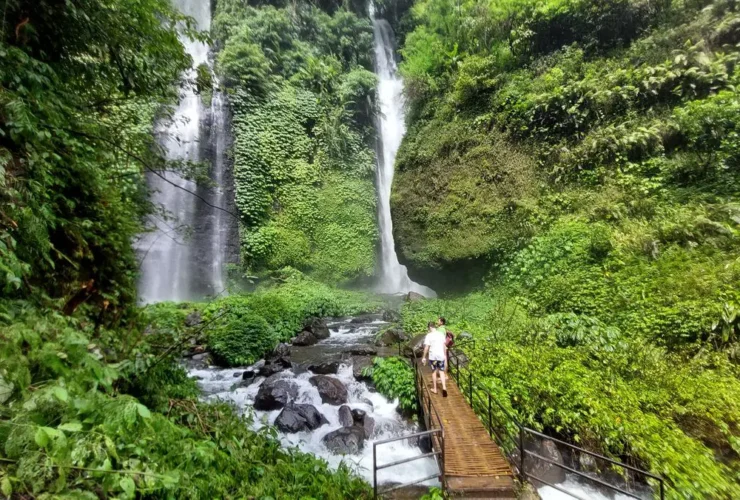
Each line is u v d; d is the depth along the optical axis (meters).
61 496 1.66
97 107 4.95
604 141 10.69
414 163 15.80
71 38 3.96
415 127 16.48
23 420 1.73
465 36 15.70
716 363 6.39
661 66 10.30
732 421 5.36
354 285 18.95
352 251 18.84
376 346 10.09
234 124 17.42
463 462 4.73
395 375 7.47
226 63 17.44
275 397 7.09
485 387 6.19
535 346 7.59
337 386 7.55
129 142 5.15
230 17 18.84
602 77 11.47
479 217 13.14
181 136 16.34
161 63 5.05
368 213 19.67
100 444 1.87
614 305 8.30
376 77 20.38
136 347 4.13
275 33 18.98
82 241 3.86
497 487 4.30
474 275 13.38
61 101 3.61
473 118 14.46
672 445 5.08
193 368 8.86
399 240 15.68
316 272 18.06
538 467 5.36
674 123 9.63
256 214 17.12
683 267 7.92
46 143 3.24
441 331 6.72
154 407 3.99
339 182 19.38
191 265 15.92
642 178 9.96
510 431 5.59
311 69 19.44
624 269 8.84
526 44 13.80
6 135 2.87
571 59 12.41
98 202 4.31
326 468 4.86
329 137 19.27
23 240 2.79
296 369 8.66
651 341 7.28
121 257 4.75
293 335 11.27
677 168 9.44
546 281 10.05
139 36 4.52
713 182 8.96
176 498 2.49
